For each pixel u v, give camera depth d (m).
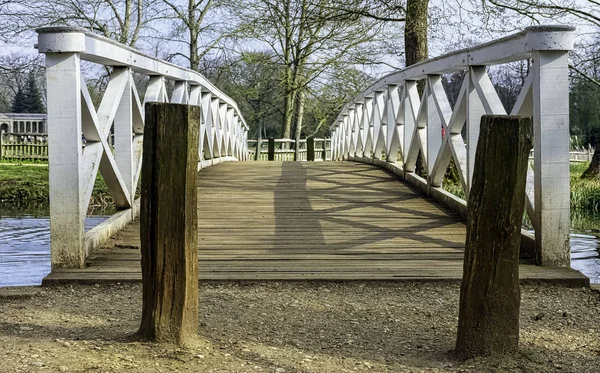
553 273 4.32
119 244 5.31
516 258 2.91
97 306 3.76
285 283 4.27
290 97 24.58
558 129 4.47
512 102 26.69
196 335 3.14
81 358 2.82
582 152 26.50
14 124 40.78
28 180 16.61
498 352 2.92
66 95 4.48
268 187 8.11
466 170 6.19
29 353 2.87
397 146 9.45
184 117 2.99
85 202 4.74
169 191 3.01
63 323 3.41
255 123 34.75
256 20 22.00
